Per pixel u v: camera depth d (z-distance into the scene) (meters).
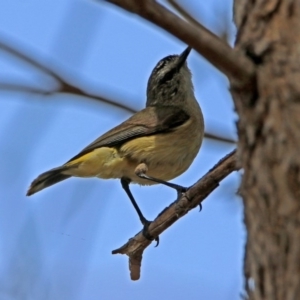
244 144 4.66
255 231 4.47
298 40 4.43
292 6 4.53
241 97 4.63
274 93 4.42
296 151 4.24
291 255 4.14
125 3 3.95
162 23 4.06
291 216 4.20
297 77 4.35
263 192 4.41
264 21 4.62
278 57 4.45
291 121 4.31
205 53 4.28
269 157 4.40
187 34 4.13
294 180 4.23
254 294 4.46
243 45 4.64
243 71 4.43
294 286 4.07
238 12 4.91
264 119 4.46
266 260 4.32
